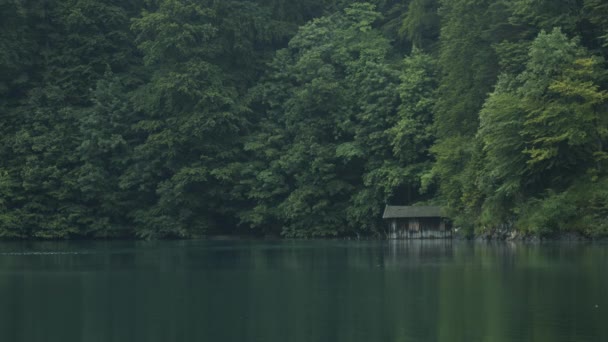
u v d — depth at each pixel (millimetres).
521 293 28625
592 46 60375
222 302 28500
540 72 55125
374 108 78125
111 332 23375
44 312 26891
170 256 51969
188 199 81625
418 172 74562
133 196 83625
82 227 82250
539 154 55125
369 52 82375
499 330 22516
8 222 78250
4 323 24938
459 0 70375
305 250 56938
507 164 56531
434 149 68438
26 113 82062
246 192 82688
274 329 23438
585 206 54281
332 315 25422
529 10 61625
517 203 58219
